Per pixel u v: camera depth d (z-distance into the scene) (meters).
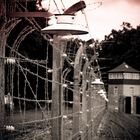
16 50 5.78
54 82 6.36
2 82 4.75
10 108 5.40
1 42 4.80
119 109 107.31
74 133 10.75
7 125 5.10
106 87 118.50
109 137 28.39
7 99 5.41
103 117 50.53
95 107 26.92
